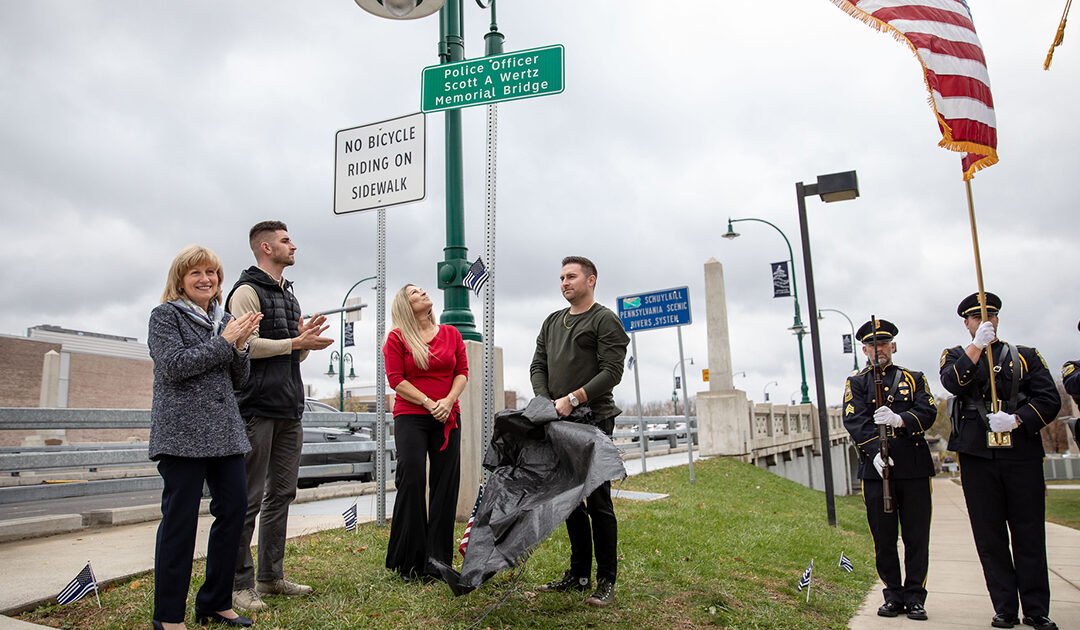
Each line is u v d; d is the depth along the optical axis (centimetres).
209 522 744
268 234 472
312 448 1003
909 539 520
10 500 663
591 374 481
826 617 504
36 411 726
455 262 766
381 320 712
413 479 505
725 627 440
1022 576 478
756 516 971
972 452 492
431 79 626
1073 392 487
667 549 642
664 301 1363
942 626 490
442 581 489
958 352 511
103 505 1177
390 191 704
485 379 567
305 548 584
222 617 393
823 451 1102
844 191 1111
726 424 1894
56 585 449
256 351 432
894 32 527
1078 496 2330
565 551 598
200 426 363
